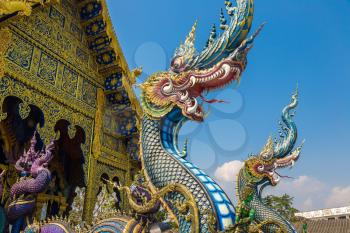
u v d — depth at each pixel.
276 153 11.54
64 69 11.37
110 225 5.05
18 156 12.39
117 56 12.81
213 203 4.24
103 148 12.96
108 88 13.24
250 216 3.99
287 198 40.66
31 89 9.78
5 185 11.44
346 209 40.66
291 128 12.30
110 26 12.66
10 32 9.27
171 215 4.57
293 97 12.97
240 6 4.97
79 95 11.91
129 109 13.58
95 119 12.49
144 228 4.74
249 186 4.34
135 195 5.06
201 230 4.18
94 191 11.87
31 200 7.23
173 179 4.69
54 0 9.94
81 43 12.57
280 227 9.29
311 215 43.00
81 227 5.90
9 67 9.09
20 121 12.73
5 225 7.65
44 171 7.20
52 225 6.30
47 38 10.77
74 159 14.97
